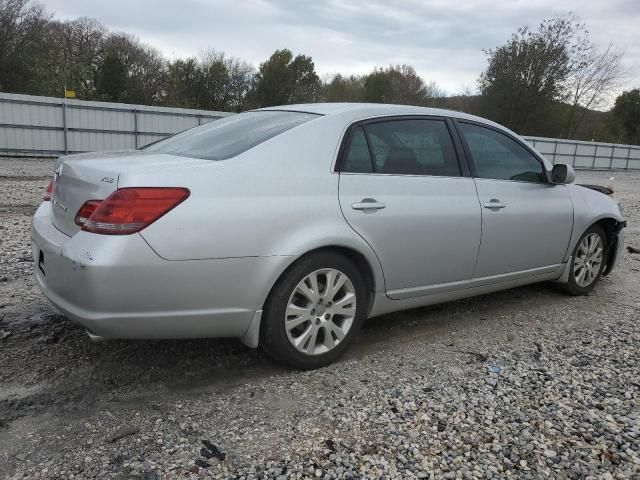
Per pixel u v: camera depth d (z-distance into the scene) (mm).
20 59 38188
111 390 3033
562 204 4715
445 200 3812
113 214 2678
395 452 2572
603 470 2521
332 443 2617
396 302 3725
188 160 3039
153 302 2760
